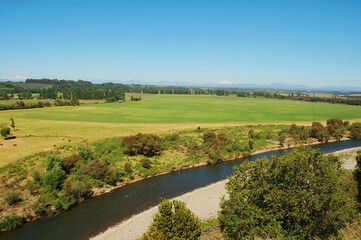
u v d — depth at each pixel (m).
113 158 59.78
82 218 37.84
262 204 29.33
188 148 70.50
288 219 26.89
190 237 24.81
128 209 40.56
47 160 48.41
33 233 34.09
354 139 91.50
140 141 63.97
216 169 59.94
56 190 43.00
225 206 32.38
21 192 41.50
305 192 25.11
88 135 83.06
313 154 28.22
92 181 47.94
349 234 16.72
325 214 24.80
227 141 75.69
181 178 54.12
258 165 30.92
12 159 53.91
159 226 25.33
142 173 55.22
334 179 26.05
